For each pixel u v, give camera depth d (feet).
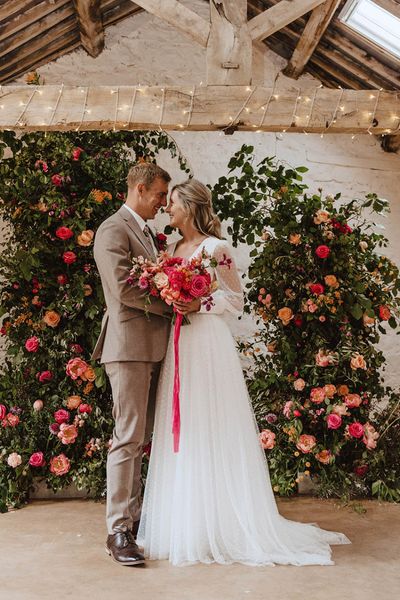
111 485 9.18
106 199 12.96
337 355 12.48
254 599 7.54
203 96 12.08
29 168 13.03
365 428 12.37
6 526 10.74
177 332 9.37
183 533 9.02
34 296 12.99
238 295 9.85
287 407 12.54
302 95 12.14
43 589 7.89
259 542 9.02
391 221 17.72
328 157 17.75
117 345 9.30
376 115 12.16
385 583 8.06
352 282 12.80
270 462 12.68
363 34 14.97
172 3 12.50
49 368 12.85
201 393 9.39
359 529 10.55
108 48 17.34
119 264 9.29
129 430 9.27
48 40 16.07
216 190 13.64
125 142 13.67
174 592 7.78
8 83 16.98
